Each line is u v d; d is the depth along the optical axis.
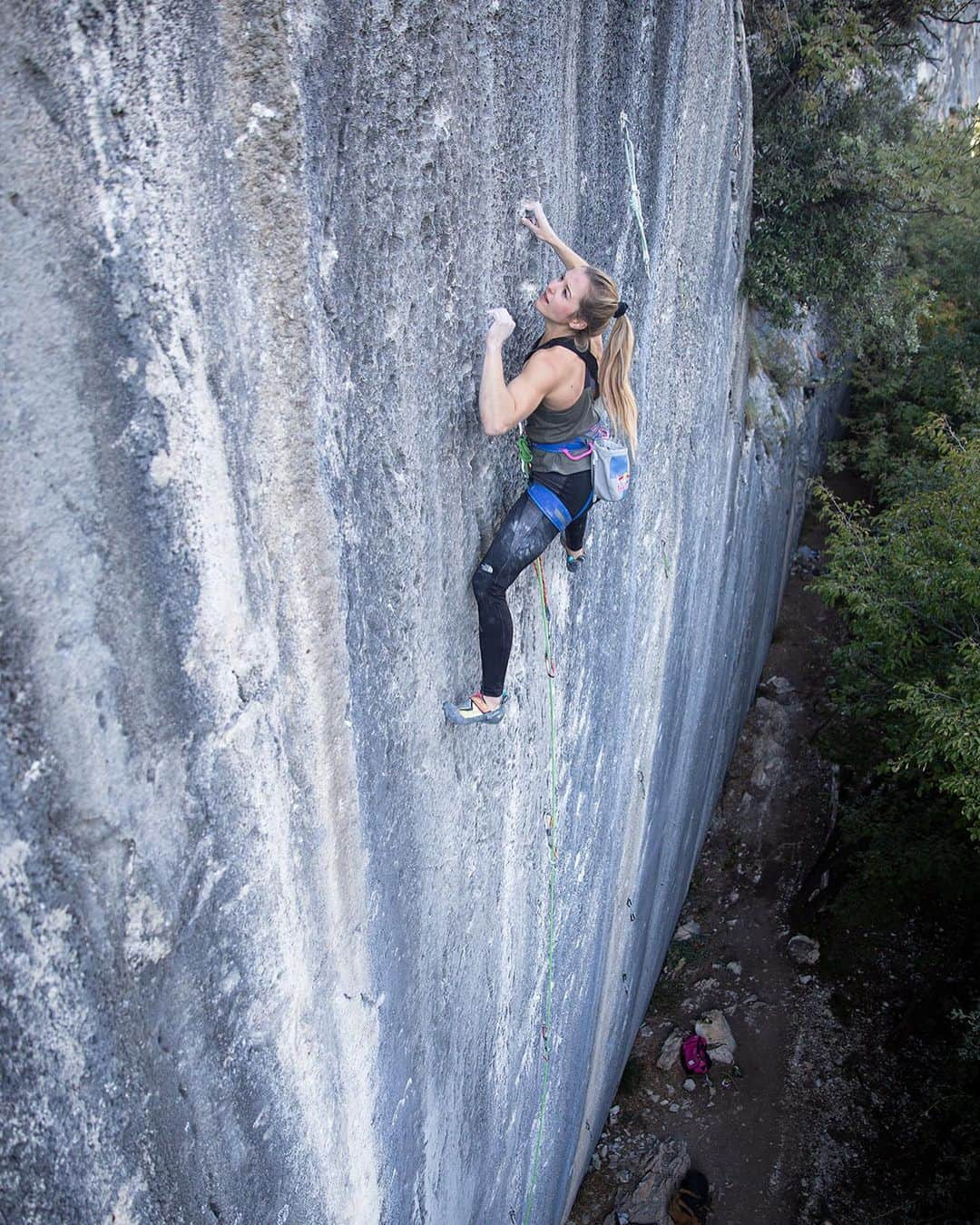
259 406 2.49
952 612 9.37
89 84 1.87
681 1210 9.57
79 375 1.97
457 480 3.71
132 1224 2.61
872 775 13.27
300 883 3.14
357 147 2.67
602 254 4.79
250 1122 3.12
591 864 7.18
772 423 13.12
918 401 17.42
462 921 4.82
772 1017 11.39
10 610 1.90
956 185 10.86
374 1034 3.99
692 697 9.98
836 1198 9.67
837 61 9.58
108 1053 2.38
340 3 2.45
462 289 3.44
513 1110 6.63
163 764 2.38
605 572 5.79
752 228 10.70
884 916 11.69
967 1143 9.63
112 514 2.11
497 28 3.23
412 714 3.75
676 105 5.39
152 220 2.06
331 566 2.96
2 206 1.77
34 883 2.07
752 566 12.70
